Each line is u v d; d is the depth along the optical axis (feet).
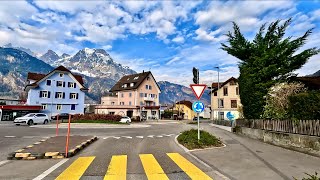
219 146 40.09
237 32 64.64
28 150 32.58
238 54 64.13
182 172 23.39
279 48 56.54
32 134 63.36
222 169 24.68
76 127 98.07
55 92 188.03
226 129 87.35
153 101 241.35
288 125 39.32
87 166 25.52
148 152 34.91
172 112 291.99
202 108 41.32
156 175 22.20
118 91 251.60
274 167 25.58
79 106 198.08
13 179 20.52
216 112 184.75
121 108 216.13
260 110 54.75
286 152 34.86
